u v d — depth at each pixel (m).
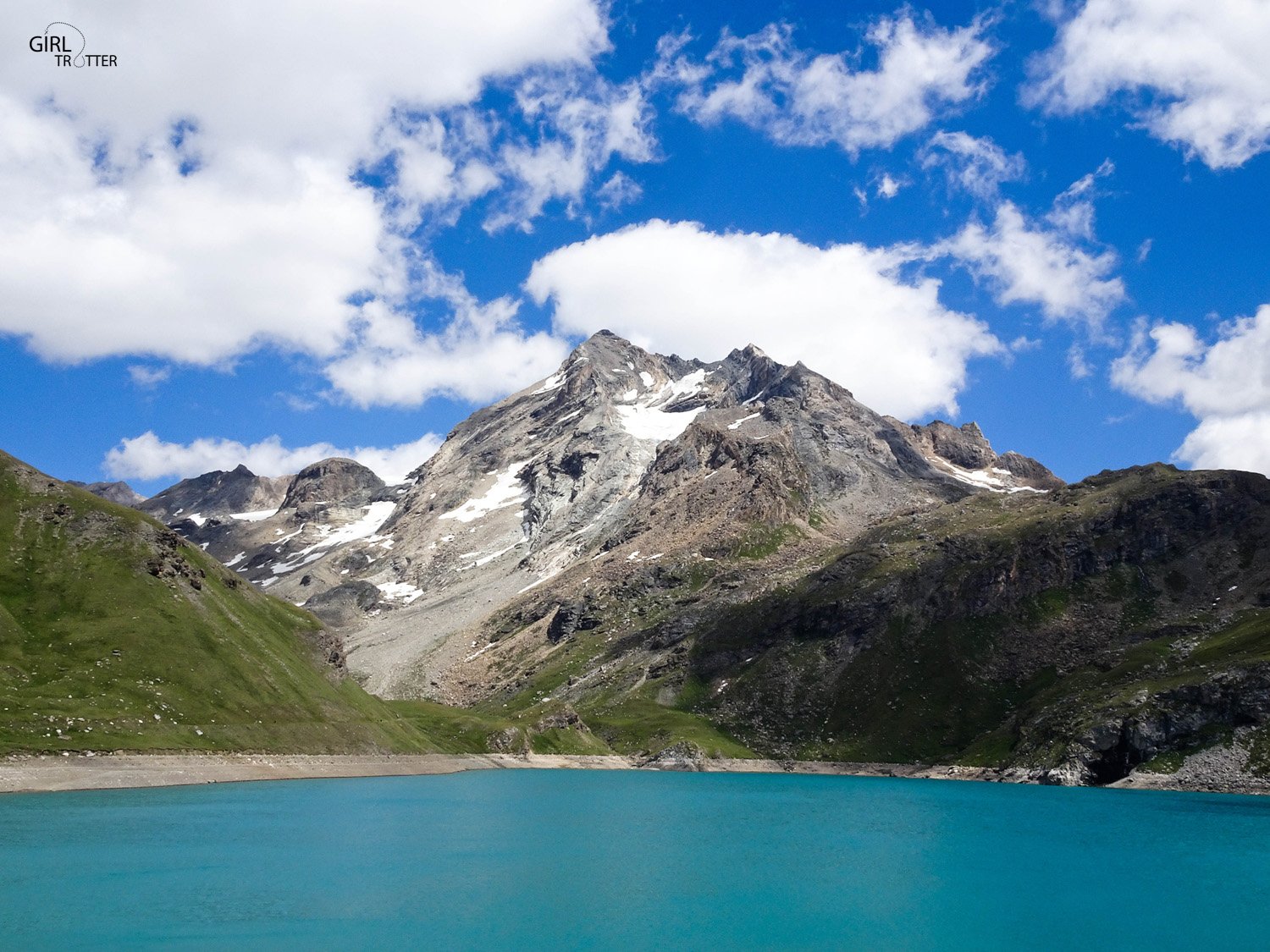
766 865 118.44
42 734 155.88
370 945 77.38
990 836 146.62
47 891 89.94
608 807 179.38
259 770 182.00
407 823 143.88
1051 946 84.38
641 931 85.19
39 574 191.62
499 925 85.31
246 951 74.44
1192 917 94.94
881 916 93.38
